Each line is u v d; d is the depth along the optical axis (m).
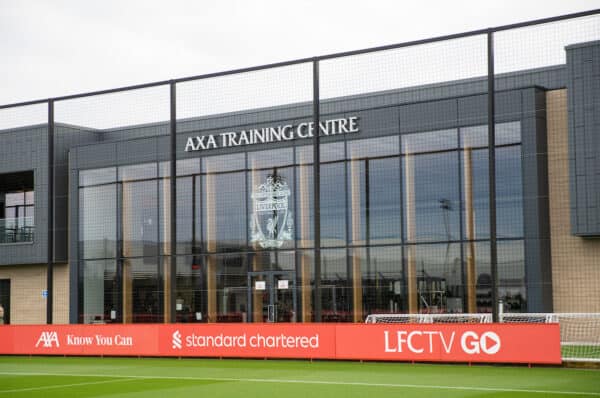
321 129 28.28
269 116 29.48
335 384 14.48
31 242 33.22
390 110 27.16
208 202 30.27
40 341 23.50
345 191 27.69
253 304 29.02
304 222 28.42
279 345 19.97
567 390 13.08
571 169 23.97
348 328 19.05
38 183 33.22
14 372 18.23
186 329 21.31
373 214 27.16
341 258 27.56
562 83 25.61
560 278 24.48
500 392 12.88
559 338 16.86
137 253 31.42
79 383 15.64
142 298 31.17
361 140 27.58
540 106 25.12
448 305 25.66
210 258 30.00
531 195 24.72
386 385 14.14
